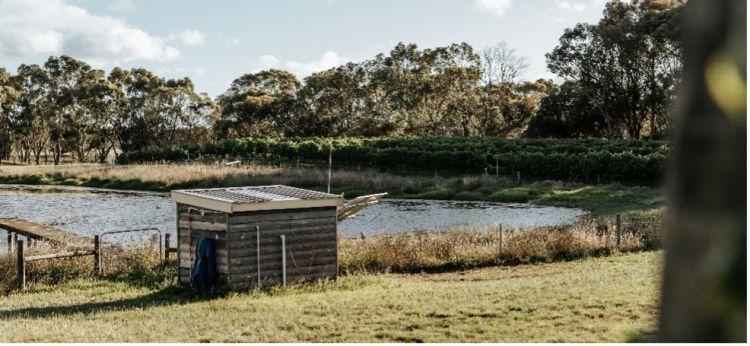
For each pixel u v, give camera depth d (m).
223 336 10.21
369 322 10.88
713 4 0.64
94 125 102.31
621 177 43.66
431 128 91.25
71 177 54.72
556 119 78.88
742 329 0.62
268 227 15.16
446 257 18.64
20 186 52.62
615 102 74.44
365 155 57.56
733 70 0.62
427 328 10.32
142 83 101.62
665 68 70.75
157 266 17.73
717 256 0.63
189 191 16.17
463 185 42.34
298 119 97.06
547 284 13.75
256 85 114.94
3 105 98.00
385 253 18.39
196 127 102.88
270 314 11.73
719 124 0.63
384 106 94.88
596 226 22.48
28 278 16.70
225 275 14.91
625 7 77.31
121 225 30.92
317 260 15.70
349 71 97.88
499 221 30.08
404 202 38.03
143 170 52.94
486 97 90.06
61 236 20.88
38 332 10.76
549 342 9.08
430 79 91.94
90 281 16.64
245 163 61.22
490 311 11.19
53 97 103.44
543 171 45.62
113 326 11.23
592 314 10.73
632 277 14.27
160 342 9.89
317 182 45.12
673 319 0.65
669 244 0.67
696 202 0.64
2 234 26.20
